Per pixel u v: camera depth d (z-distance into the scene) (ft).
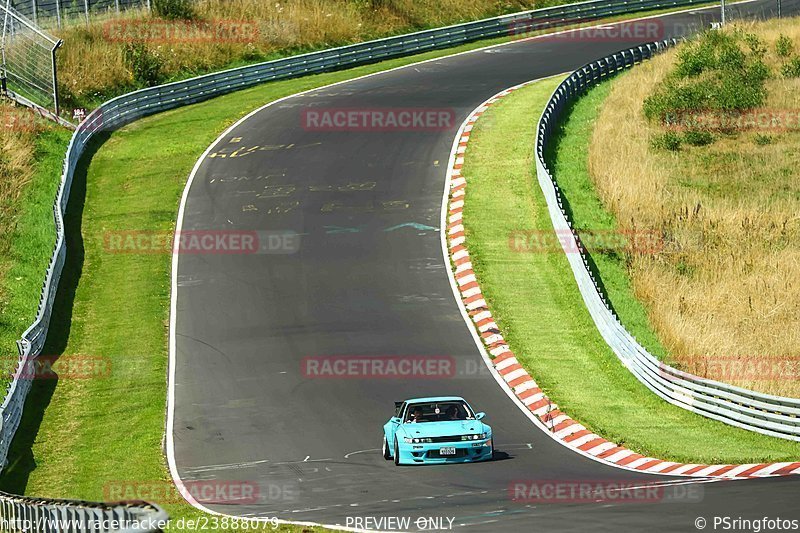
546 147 579.89
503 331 390.83
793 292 457.27
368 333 387.34
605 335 387.96
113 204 524.93
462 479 249.75
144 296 426.51
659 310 436.76
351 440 297.33
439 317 401.49
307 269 445.37
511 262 450.30
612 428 315.17
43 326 387.34
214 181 547.49
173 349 380.17
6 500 204.23
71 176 545.44
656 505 205.36
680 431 318.45
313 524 206.69
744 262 483.51
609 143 610.24
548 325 399.03
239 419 319.27
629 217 520.01
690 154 612.70
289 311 408.05
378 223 490.49
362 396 335.06
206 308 413.80
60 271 444.55
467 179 539.70
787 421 310.45
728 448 300.20
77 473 286.87
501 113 637.30
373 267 446.60
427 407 282.77
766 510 193.98
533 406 329.31
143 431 313.94
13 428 313.94
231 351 376.07
